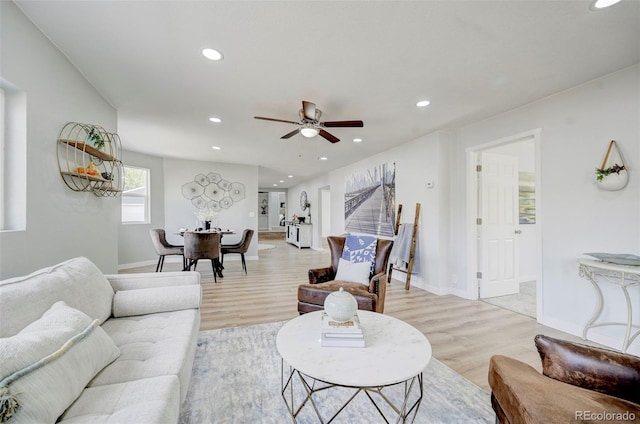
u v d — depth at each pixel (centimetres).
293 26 178
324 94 277
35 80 175
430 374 193
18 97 166
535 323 286
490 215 383
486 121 347
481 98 286
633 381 102
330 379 114
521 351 227
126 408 97
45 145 185
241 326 272
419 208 423
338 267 296
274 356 214
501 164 394
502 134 327
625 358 106
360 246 302
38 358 92
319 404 161
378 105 303
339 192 705
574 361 114
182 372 128
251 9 163
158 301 190
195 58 214
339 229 701
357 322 151
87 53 206
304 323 171
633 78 224
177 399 113
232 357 212
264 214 1474
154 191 588
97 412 96
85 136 236
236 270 552
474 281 369
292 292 394
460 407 159
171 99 288
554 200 275
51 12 164
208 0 156
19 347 89
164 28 180
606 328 238
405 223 452
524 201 456
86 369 109
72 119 219
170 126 376
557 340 122
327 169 732
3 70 151
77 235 223
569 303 263
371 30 182
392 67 227
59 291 140
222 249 518
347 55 210
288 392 171
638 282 208
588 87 251
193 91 270
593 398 100
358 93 274
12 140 164
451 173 398
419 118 343
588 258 247
